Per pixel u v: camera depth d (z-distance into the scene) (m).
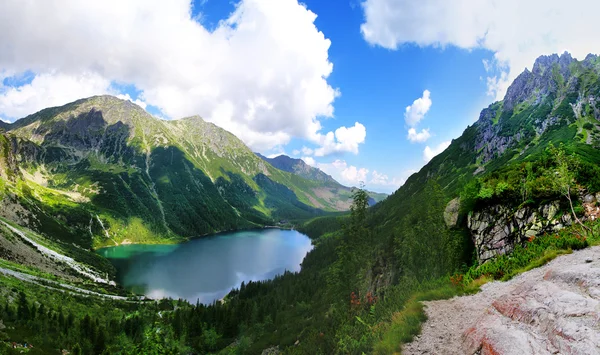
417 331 20.77
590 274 16.23
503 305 17.45
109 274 181.00
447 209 46.94
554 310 13.91
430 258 40.16
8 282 100.44
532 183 35.34
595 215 29.12
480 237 38.88
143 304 130.00
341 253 58.44
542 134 149.75
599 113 138.25
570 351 11.48
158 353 17.92
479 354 14.80
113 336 86.69
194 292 154.62
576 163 34.31
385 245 64.31
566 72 198.62
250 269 198.88
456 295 26.50
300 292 122.75
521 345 12.99
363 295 49.88
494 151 164.62
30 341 71.00
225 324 99.88
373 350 21.11
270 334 82.50
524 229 34.28
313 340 42.31
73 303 109.62
